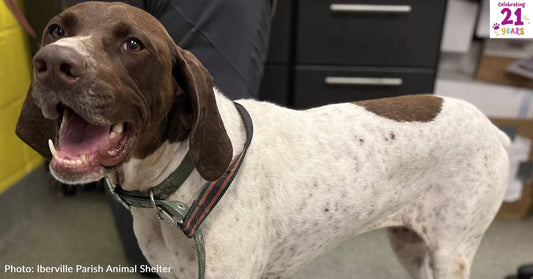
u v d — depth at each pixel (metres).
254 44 1.68
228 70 1.62
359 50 2.42
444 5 2.32
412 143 1.35
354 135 1.31
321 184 1.24
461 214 1.41
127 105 0.91
